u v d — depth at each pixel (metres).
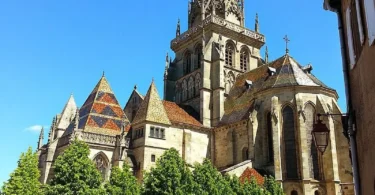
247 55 104.31
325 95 74.31
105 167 71.94
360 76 20.19
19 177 63.25
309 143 70.38
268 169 71.00
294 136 70.88
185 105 97.19
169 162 51.84
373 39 16.88
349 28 22.20
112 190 53.16
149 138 75.44
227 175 59.75
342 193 66.94
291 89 73.19
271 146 73.62
